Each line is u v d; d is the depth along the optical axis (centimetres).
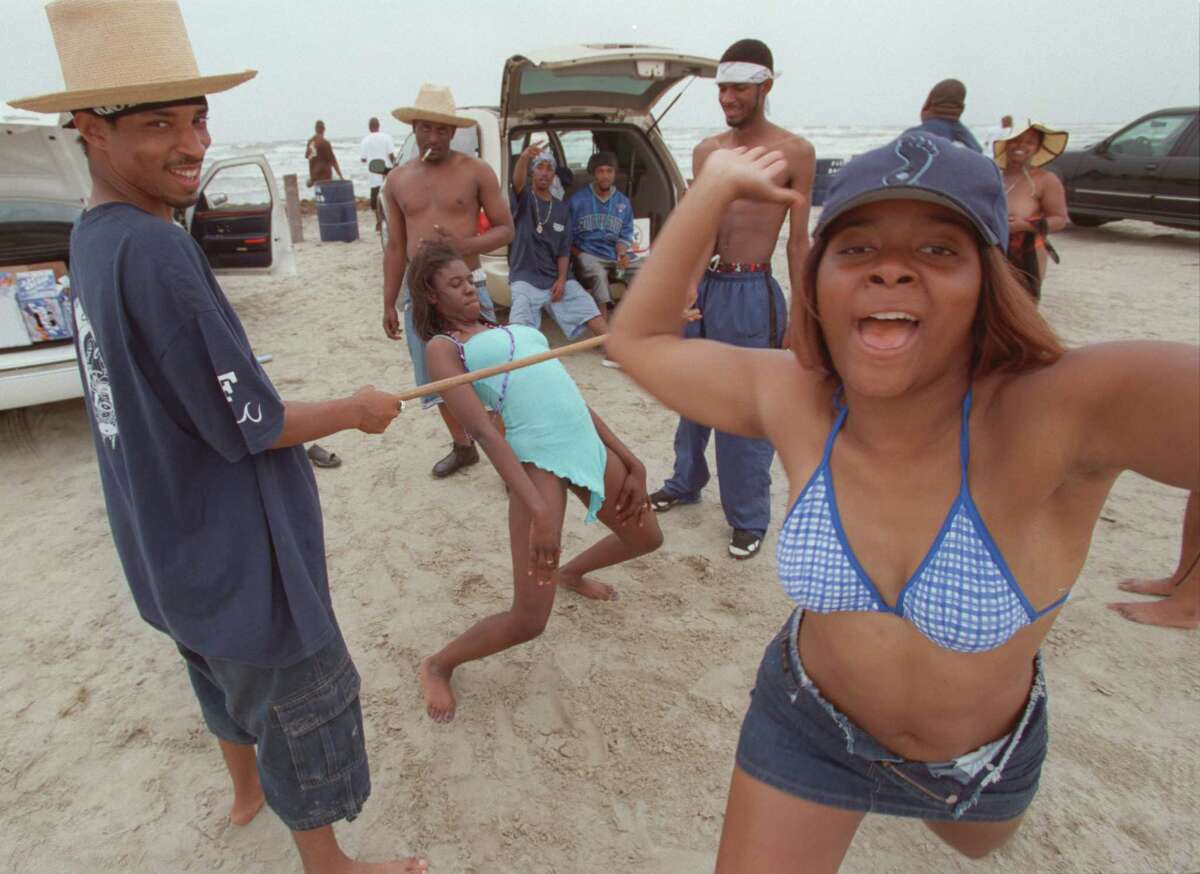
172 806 248
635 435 500
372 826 238
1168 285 845
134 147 153
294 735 185
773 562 363
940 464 123
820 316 120
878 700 142
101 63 148
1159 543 374
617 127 702
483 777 254
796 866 153
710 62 553
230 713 193
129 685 300
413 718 278
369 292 875
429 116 418
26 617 339
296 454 186
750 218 333
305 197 1750
